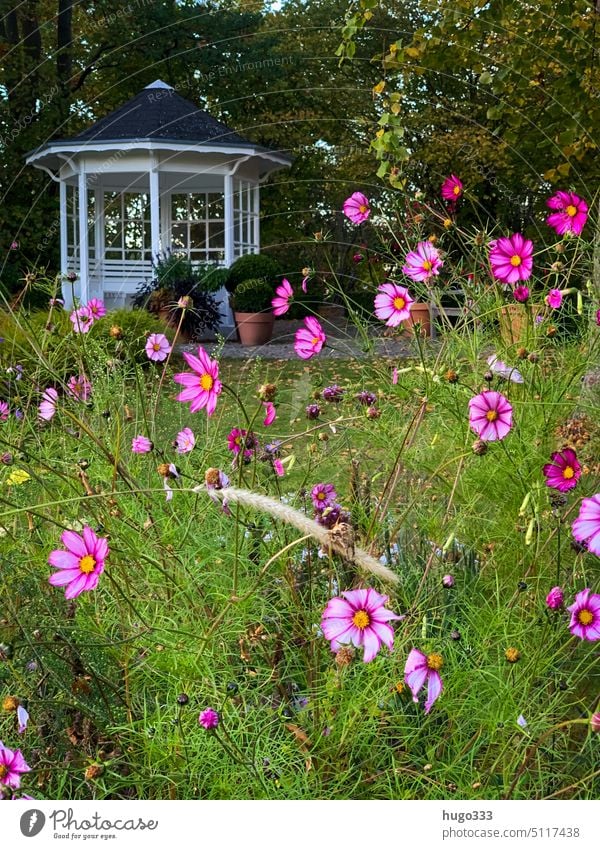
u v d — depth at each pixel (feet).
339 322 45.83
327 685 5.16
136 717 5.49
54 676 5.32
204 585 6.00
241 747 5.10
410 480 7.98
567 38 20.40
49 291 8.57
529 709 5.34
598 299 9.15
